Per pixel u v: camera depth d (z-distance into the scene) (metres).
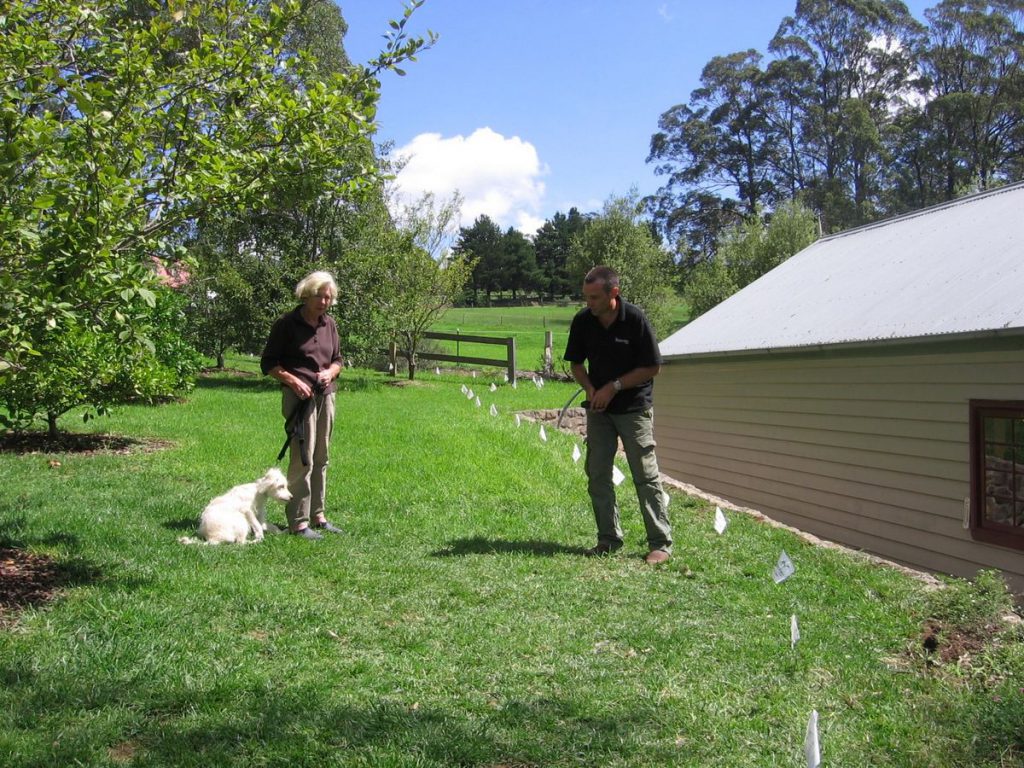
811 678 4.23
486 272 97.38
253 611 4.62
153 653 3.92
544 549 6.38
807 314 11.23
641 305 31.42
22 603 4.44
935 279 9.86
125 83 4.86
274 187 5.39
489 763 3.24
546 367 25.09
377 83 5.34
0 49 4.59
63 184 4.36
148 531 6.09
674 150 59.44
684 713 3.76
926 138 50.78
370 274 18.50
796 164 55.69
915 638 4.83
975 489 8.41
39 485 7.49
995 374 8.20
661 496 6.27
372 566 5.69
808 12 53.06
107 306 4.45
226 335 18.56
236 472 8.58
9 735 3.11
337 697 3.69
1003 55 49.91
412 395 17.05
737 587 5.65
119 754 3.11
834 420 10.33
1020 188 11.20
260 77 5.29
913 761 3.42
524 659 4.30
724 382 12.46
